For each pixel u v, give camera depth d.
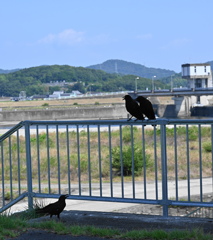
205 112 150.00
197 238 5.49
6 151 35.69
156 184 7.12
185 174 26.31
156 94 158.62
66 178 26.36
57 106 184.75
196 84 187.50
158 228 6.24
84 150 36.75
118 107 157.00
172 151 34.25
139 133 47.22
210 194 19.20
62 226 6.28
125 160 27.31
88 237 5.86
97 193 20.62
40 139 46.81
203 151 34.06
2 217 6.80
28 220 7.10
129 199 7.23
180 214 14.37
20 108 177.25
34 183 24.12
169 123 6.90
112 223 6.63
